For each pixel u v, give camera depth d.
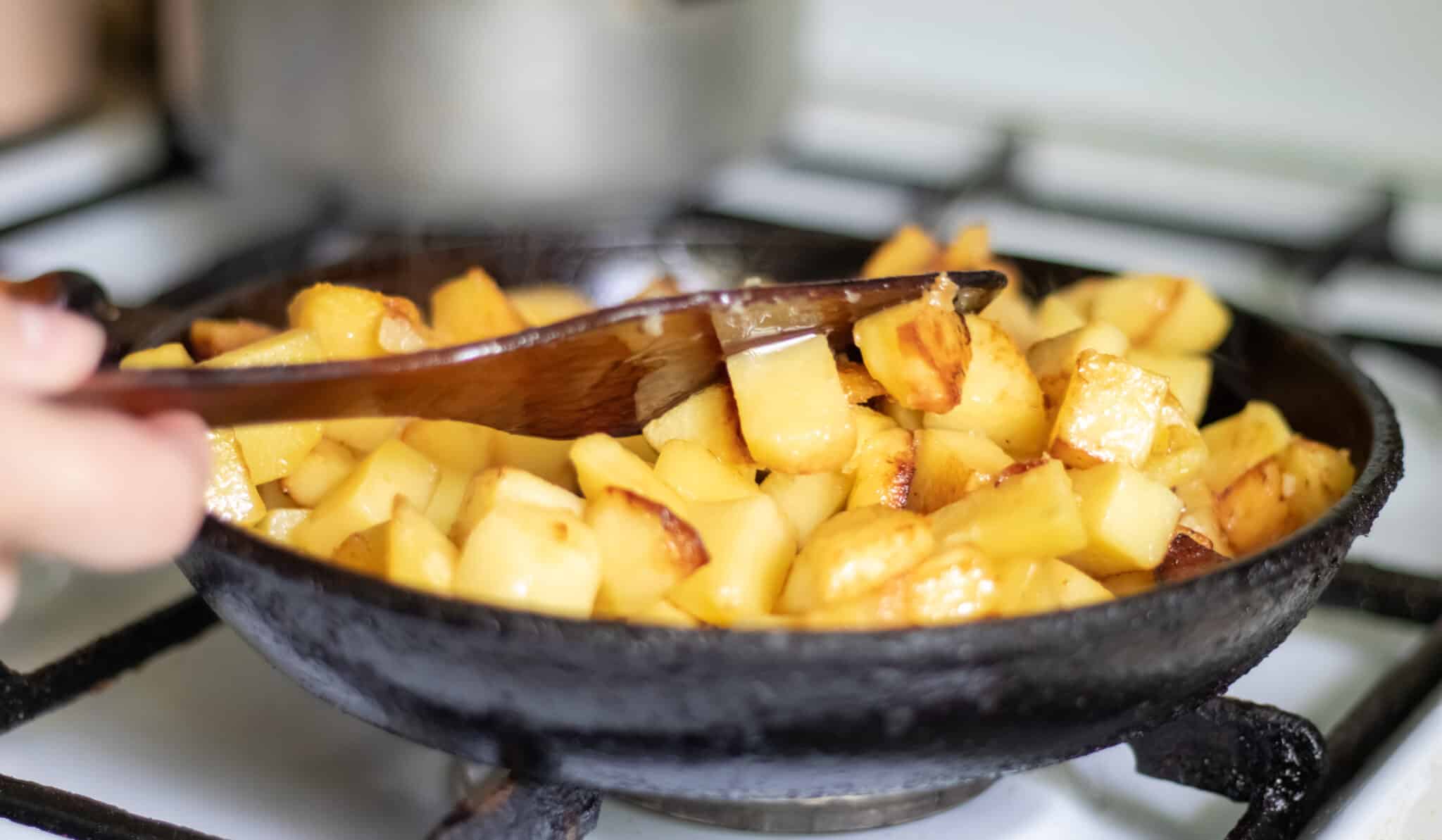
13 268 0.67
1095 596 0.42
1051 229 0.74
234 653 0.53
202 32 0.69
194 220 0.75
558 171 0.68
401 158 0.67
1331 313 0.68
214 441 0.45
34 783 0.44
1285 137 0.82
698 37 0.69
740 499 0.43
